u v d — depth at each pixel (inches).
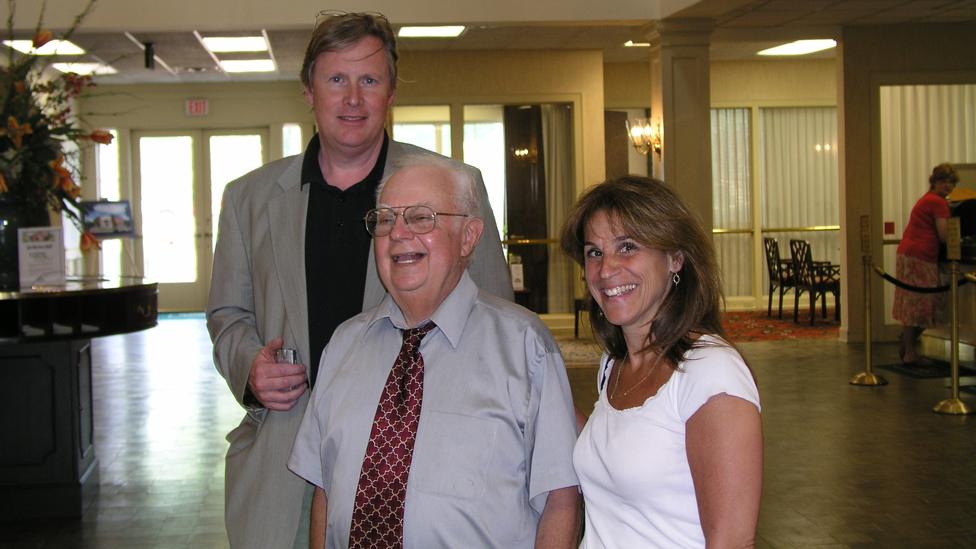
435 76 421.7
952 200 327.3
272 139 536.4
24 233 175.0
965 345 287.4
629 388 68.7
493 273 87.0
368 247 86.6
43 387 171.9
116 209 421.7
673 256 68.2
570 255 73.8
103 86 526.3
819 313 478.3
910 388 276.5
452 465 67.7
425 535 67.1
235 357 85.1
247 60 430.3
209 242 547.2
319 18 84.5
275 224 87.4
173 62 432.8
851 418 239.9
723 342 64.6
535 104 430.0
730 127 503.5
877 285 374.6
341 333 77.0
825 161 508.1
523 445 69.9
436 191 70.5
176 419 261.3
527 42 401.7
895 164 414.6
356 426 71.3
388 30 84.5
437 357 71.4
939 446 210.2
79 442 176.1
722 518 58.6
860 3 323.6
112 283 177.6
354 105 82.0
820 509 168.9
